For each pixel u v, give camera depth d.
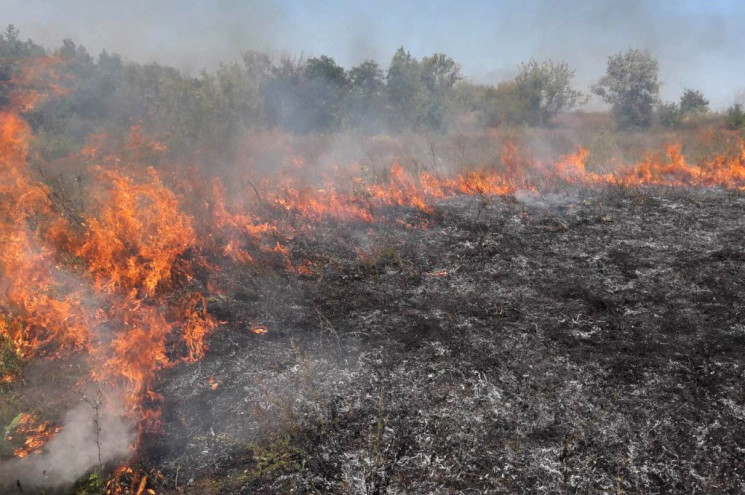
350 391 2.95
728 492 2.24
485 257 4.92
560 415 2.72
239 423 2.73
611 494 2.24
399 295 4.16
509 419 2.70
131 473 2.39
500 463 2.42
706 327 3.54
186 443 2.60
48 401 2.87
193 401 2.91
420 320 3.73
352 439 2.60
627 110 18.28
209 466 2.45
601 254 4.93
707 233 5.44
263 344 3.46
